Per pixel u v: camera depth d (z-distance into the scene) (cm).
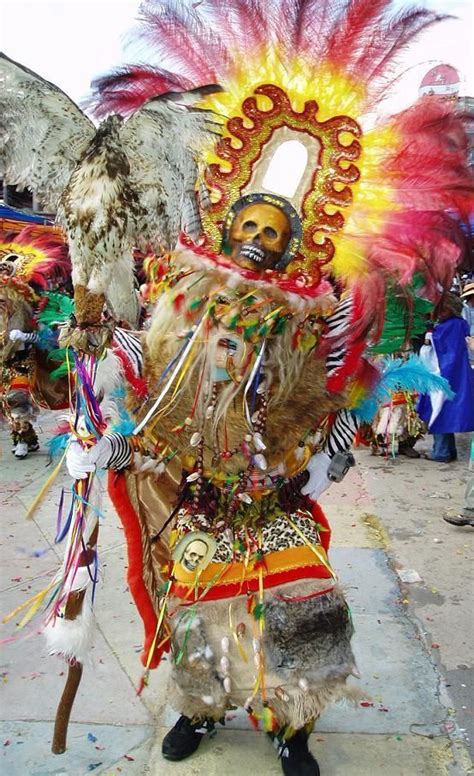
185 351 224
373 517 506
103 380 227
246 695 230
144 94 237
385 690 291
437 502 545
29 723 272
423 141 233
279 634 224
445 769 246
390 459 690
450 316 655
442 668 308
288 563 229
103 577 395
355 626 342
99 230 208
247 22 234
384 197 238
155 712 279
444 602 371
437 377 263
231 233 235
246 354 225
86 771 246
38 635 335
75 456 229
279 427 235
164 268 234
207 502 234
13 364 648
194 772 245
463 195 233
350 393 241
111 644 328
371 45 232
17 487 572
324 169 237
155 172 211
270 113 236
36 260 636
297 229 234
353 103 235
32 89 213
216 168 236
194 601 231
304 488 244
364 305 236
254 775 243
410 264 235
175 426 235
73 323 224
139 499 248
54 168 218
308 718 223
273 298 223
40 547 444
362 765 247
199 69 237
